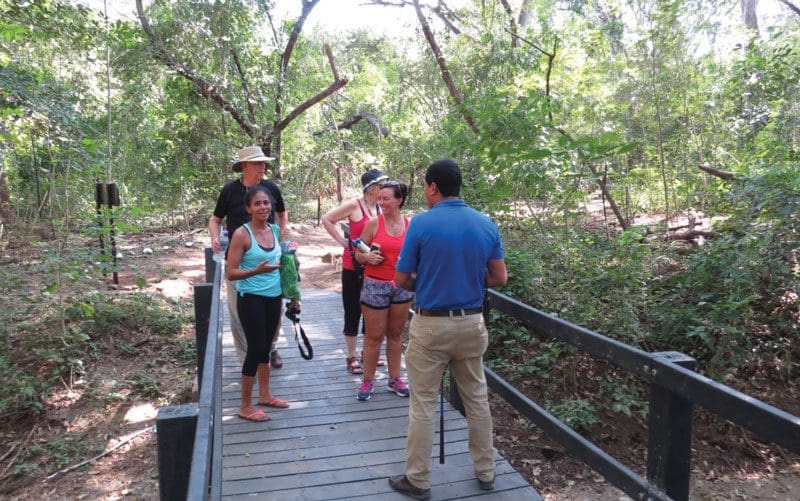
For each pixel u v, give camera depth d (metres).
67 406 6.35
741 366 6.32
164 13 13.00
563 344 6.30
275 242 4.29
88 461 5.57
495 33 10.57
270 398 4.59
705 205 9.78
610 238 7.53
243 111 14.63
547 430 3.69
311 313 7.46
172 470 2.41
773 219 6.30
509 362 6.67
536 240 7.04
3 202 12.66
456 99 10.73
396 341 4.73
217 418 3.14
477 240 3.11
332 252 13.17
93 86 11.82
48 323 7.45
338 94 19.36
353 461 3.77
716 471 5.57
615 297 6.32
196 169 15.56
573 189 6.69
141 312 8.22
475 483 3.48
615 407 5.72
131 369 7.12
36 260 10.03
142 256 11.77
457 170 3.23
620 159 10.24
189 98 15.06
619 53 11.44
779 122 9.24
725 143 10.29
